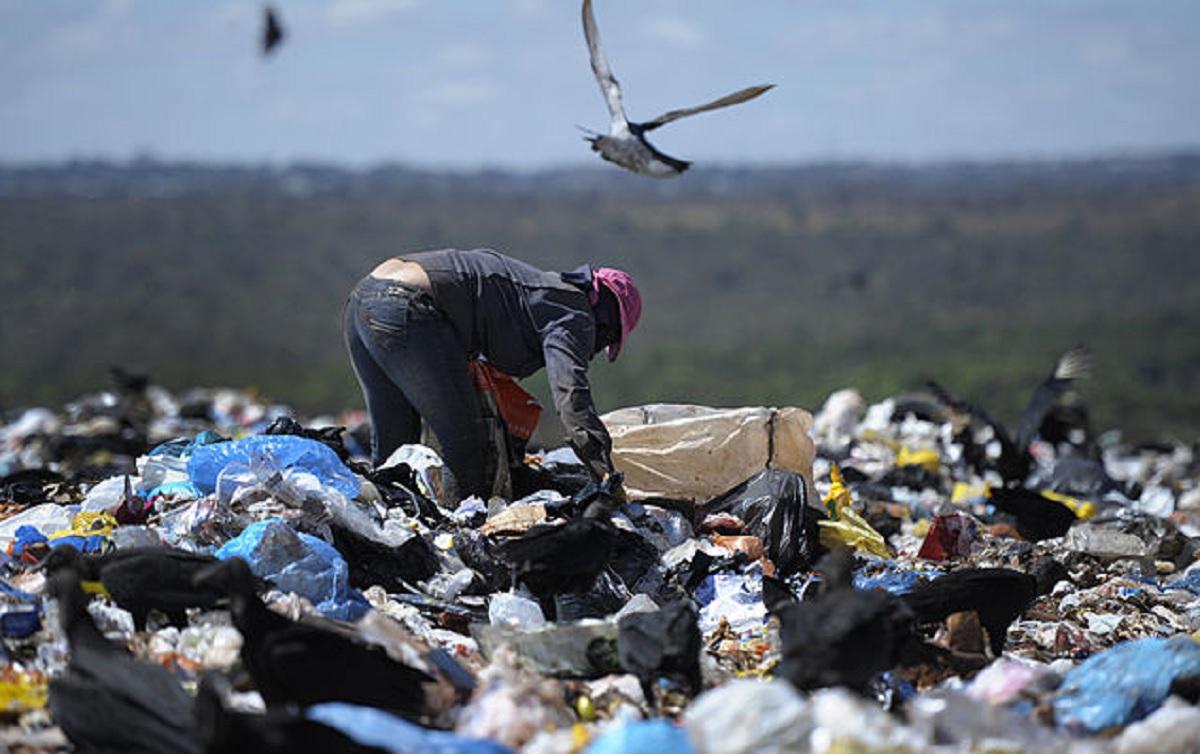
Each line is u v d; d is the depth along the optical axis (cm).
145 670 1496
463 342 2298
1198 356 17912
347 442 3662
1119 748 1502
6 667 1675
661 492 2448
